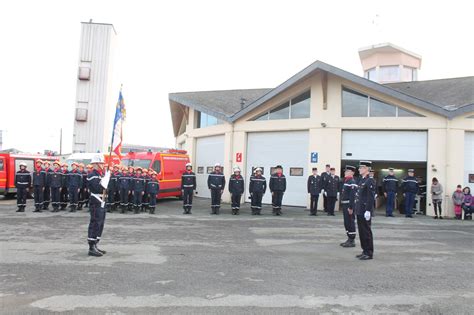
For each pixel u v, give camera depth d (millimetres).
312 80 18062
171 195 19922
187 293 5473
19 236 9602
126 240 9328
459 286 6020
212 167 22016
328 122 17594
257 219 14000
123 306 4930
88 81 33531
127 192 15102
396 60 26750
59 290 5512
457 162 16109
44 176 15047
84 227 11141
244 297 5348
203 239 9672
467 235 11195
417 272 6832
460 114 15766
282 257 7844
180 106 25859
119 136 9195
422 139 16625
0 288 5574
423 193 17281
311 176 15883
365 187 7895
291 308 4973
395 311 4934
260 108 19438
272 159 19156
